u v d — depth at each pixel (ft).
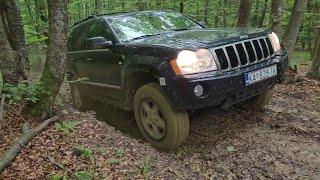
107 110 21.84
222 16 69.87
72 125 16.07
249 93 15.28
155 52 14.66
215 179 13.16
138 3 72.02
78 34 21.67
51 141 14.93
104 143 15.21
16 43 18.90
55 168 12.96
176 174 13.30
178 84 13.67
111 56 17.56
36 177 12.43
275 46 16.94
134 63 15.55
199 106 13.88
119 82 17.58
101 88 19.52
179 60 13.74
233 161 14.38
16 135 15.37
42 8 37.35
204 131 17.38
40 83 16.81
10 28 18.80
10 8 18.62
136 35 18.10
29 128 15.75
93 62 19.49
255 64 15.33
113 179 12.44
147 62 14.80
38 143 14.71
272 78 15.94
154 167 13.65
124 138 16.06
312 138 16.05
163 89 14.34
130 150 14.92
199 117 18.97
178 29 19.20
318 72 28.50
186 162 14.58
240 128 17.47
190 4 62.39
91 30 20.22
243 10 30.42
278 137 16.25
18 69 18.65
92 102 22.22
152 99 15.29
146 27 18.84
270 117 18.79
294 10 28.37
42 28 37.73
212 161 14.52
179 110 14.74
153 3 67.05
